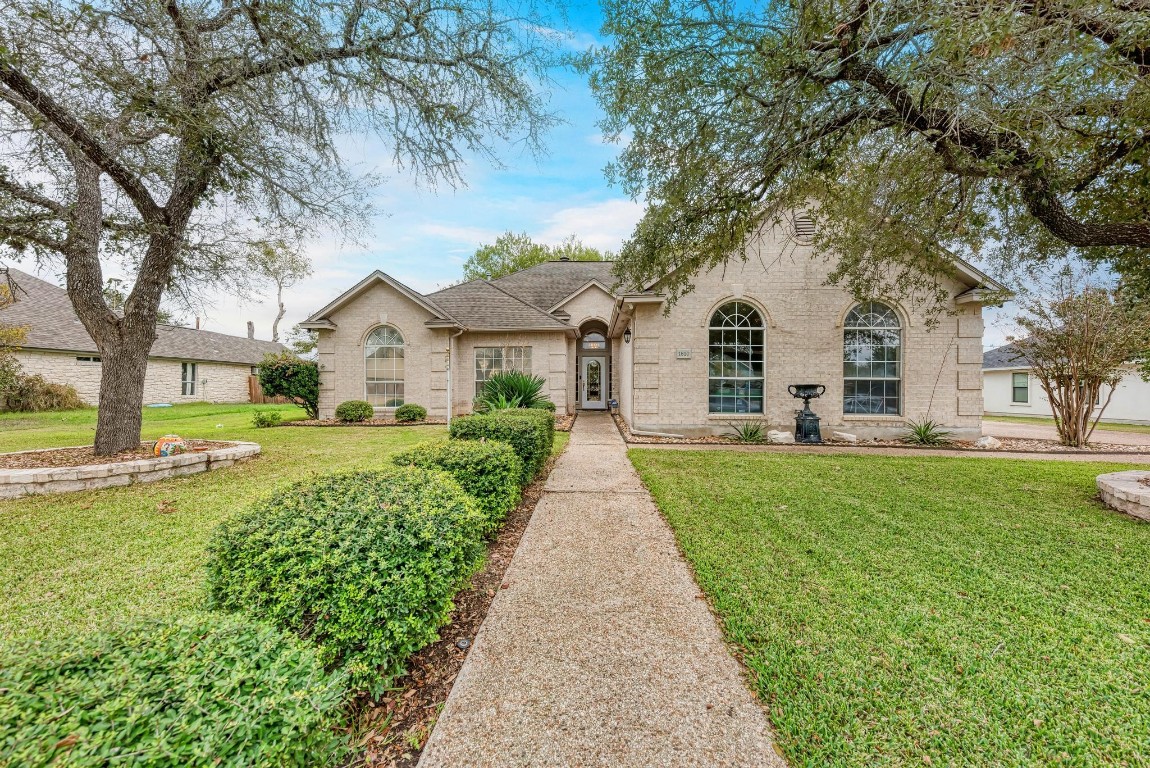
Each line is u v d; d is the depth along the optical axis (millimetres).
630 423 11688
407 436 10266
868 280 7535
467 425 5469
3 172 5820
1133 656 2348
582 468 7047
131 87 4754
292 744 1273
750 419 10430
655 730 1855
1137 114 3805
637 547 3850
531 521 4520
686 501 5113
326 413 14078
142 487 5609
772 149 5160
